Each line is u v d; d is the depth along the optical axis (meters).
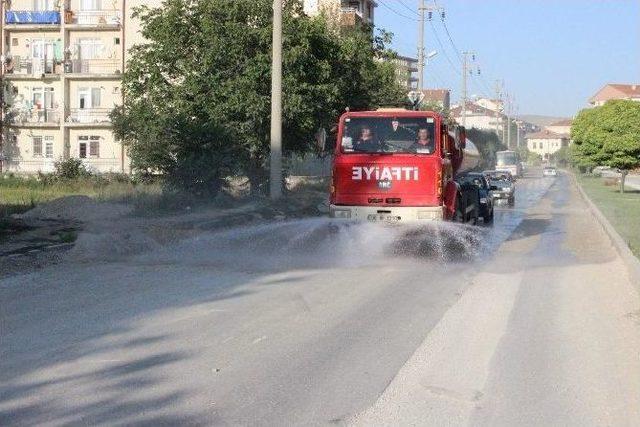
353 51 32.91
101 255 15.79
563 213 34.28
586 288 12.96
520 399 6.76
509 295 12.13
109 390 6.80
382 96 38.38
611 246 19.75
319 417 6.20
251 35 29.00
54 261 14.71
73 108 57.09
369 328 9.45
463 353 8.31
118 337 8.70
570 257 17.39
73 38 57.34
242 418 6.14
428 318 10.15
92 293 11.45
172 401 6.52
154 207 25.06
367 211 17.52
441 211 17.38
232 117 29.36
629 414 6.40
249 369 7.52
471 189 21.98
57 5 56.91
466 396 6.82
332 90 30.14
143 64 30.27
